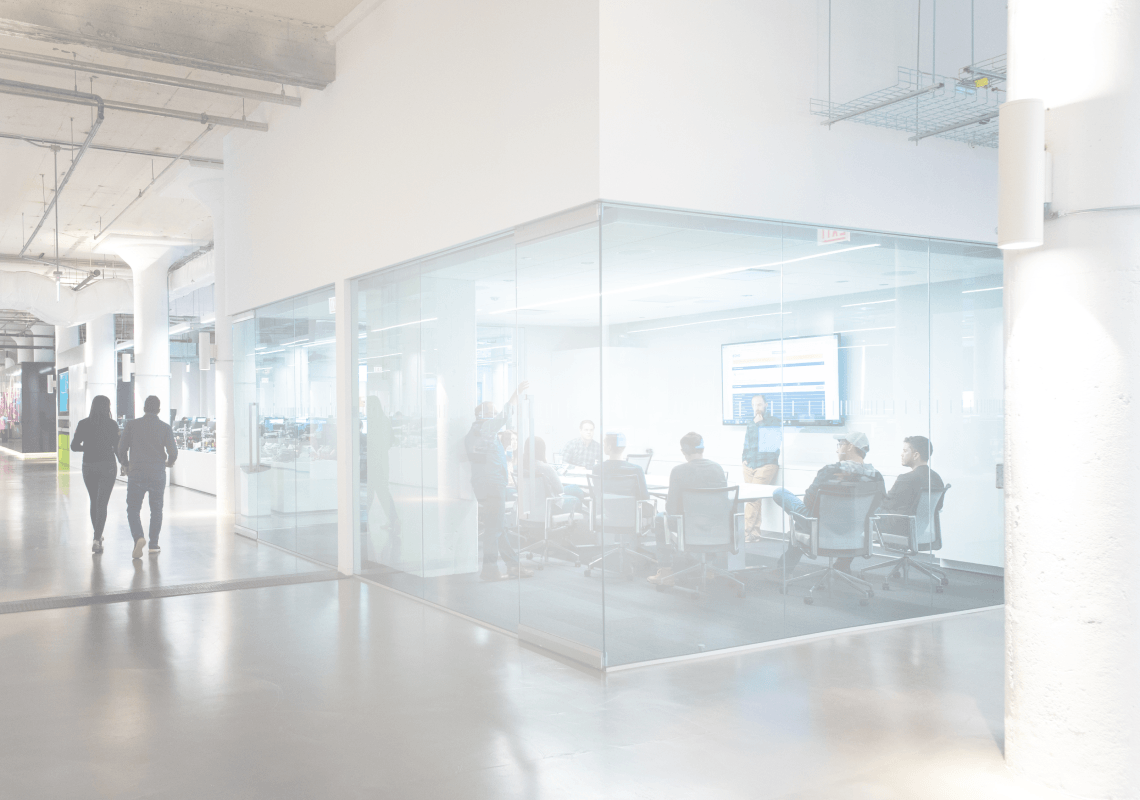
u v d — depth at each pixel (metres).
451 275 6.59
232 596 7.39
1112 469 3.55
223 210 13.77
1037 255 3.70
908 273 6.42
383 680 5.01
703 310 5.51
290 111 9.26
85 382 24.88
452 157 6.41
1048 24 3.68
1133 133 3.53
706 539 5.57
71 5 7.33
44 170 13.80
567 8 5.27
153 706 4.60
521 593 5.92
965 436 6.70
